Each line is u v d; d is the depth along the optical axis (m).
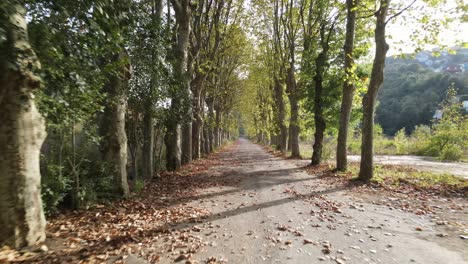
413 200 7.28
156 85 9.14
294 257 3.97
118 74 6.45
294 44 19.25
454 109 23.28
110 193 7.04
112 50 5.20
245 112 52.81
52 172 5.50
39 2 4.14
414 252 4.10
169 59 10.54
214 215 6.07
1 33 3.14
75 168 6.12
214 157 22.97
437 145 23.61
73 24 4.68
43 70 4.39
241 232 5.00
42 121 4.20
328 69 15.91
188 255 3.99
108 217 5.76
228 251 4.17
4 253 3.57
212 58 18.11
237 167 15.54
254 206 6.86
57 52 4.33
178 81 10.87
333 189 8.94
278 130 30.06
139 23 7.64
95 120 7.00
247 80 35.41
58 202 5.67
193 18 15.72
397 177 10.30
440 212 6.15
